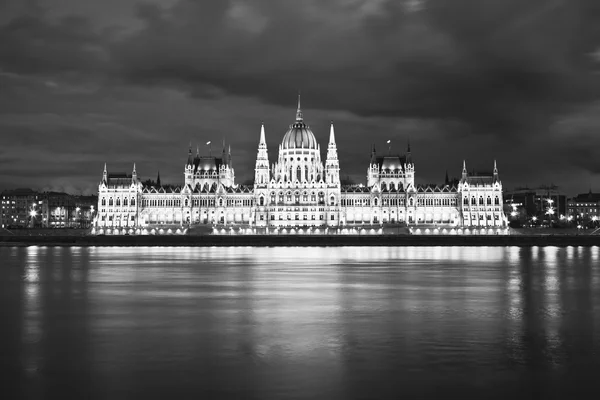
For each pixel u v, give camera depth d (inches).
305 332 2571.4
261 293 3796.8
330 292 3858.3
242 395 1787.6
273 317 2915.8
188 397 1774.1
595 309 3154.5
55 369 2031.3
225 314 3002.0
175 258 7032.5
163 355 2198.6
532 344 2343.8
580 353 2212.1
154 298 3577.8
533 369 2018.9
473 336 2485.2
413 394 1795.0
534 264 6048.2
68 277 4763.8
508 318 2881.4
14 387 1861.5
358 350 2257.6
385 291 3887.8
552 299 3521.2
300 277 4795.8
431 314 3004.4
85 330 2618.1
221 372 1993.1
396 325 2709.2
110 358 2158.0
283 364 2080.5
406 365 2065.7
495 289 3993.6
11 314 3019.2
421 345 2333.9
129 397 1779.0
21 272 5182.1
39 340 2431.1
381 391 1818.4
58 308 3203.7
